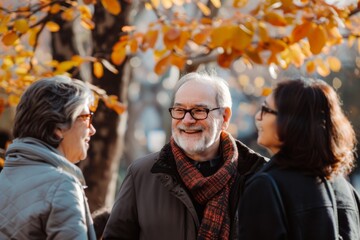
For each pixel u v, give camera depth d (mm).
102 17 5770
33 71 5363
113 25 5758
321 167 3059
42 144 3193
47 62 5270
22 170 3158
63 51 5988
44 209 3039
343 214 3180
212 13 6328
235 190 3732
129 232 3787
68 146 3291
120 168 16766
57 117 3182
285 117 3080
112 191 6156
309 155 3039
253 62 4621
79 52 6055
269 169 3113
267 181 3014
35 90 3225
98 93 5125
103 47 5797
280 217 2947
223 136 3939
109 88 5867
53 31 5668
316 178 3064
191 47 6078
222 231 3617
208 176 3846
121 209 3803
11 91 5477
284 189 3010
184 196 3635
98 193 5977
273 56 4719
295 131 3049
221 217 3627
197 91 3793
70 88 3271
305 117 3064
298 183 3023
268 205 2969
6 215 3096
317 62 5512
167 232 3670
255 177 3072
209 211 3627
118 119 5930
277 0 4656
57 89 3236
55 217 3025
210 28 4566
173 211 3678
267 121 3164
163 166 3715
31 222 3043
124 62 5859
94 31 5820
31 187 3092
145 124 19922
